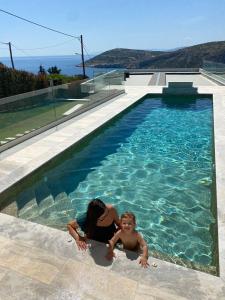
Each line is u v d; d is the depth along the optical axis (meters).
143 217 5.86
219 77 22.92
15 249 4.02
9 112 8.85
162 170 8.01
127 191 6.92
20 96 9.32
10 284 3.41
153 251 4.44
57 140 9.34
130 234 3.87
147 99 17.83
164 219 5.77
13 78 19.14
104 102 15.80
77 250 3.95
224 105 13.58
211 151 9.07
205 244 5.01
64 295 3.24
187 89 17.47
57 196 6.65
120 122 12.95
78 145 9.38
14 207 5.99
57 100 11.44
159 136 10.95
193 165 8.27
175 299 3.14
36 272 3.58
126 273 3.52
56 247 4.04
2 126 8.52
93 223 4.07
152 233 5.34
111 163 8.54
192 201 6.40
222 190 5.49
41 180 7.38
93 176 7.71
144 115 14.03
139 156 9.05
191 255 4.73
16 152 8.27
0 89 18.33
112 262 3.71
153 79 26.14
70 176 7.73
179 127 12.05
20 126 9.38
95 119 12.05
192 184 7.16
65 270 3.60
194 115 13.83
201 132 11.32
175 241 5.10
